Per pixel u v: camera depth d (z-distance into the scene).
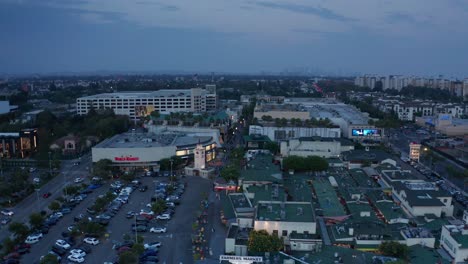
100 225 138.25
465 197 176.62
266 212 130.12
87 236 137.50
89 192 186.38
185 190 190.88
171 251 126.81
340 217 139.50
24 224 139.62
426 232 124.12
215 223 148.88
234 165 199.00
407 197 152.38
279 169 198.62
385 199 157.50
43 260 110.12
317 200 159.50
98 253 125.81
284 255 110.19
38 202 172.75
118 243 131.38
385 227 129.00
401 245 110.88
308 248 117.75
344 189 172.88
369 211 144.12
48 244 132.38
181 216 157.12
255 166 198.00
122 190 186.38
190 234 139.88
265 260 107.19
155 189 192.12
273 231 123.56
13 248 124.00
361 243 119.00
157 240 134.88
